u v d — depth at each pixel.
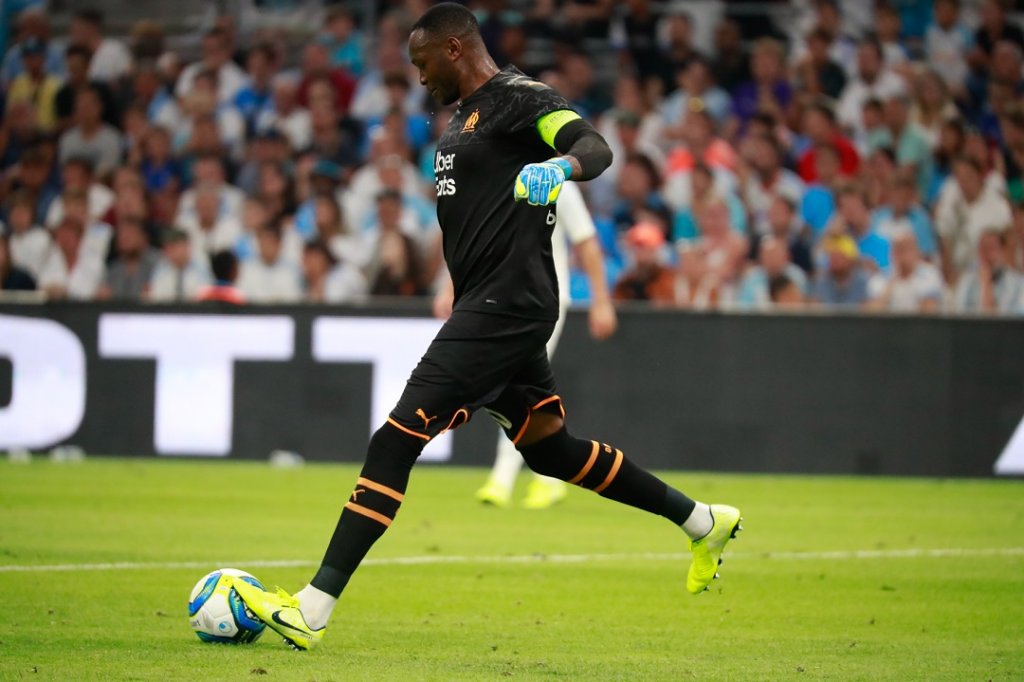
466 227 16.98
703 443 45.97
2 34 72.12
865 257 50.78
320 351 47.53
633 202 54.94
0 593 21.19
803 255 53.28
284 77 66.12
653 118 61.03
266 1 74.50
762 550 28.42
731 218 54.44
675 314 46.00
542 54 65.88
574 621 19.91
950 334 45.12
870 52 61.09
